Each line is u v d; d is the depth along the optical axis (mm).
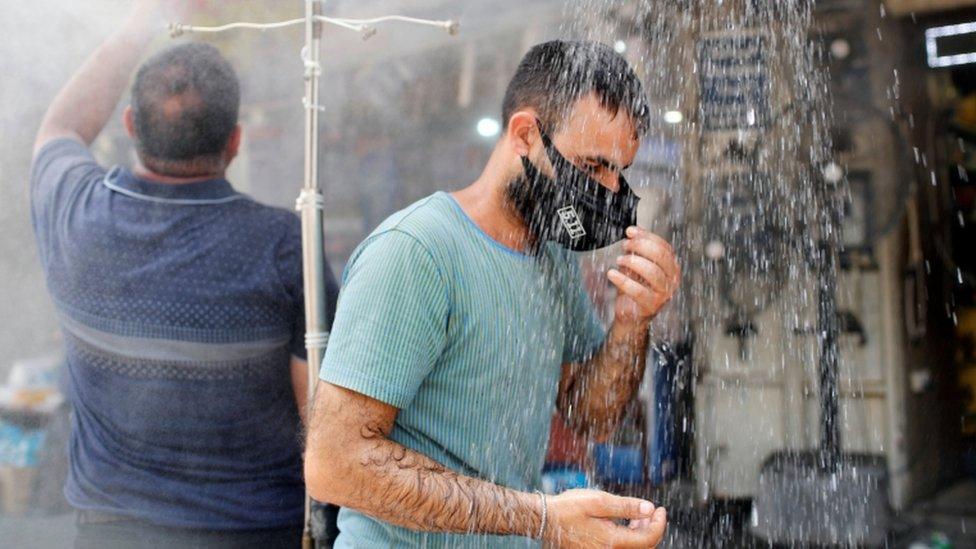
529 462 1405
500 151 1366
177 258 1931
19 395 2879
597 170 1346
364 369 1187
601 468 3248
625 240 1406
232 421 1963
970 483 3852
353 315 1218
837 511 3348
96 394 1961
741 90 3357
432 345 1242
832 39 3699
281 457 2010
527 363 1360
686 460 3576
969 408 4102
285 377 2012
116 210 1941
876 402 3709
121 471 1952
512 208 1344
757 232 3602
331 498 1222
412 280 1219
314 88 1707
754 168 3512
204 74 1948
